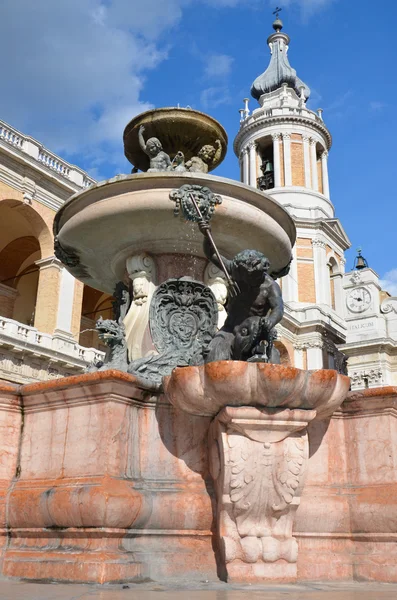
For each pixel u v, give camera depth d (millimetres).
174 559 4105
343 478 4730
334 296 47469
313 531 4488
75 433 4410
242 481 4129
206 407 4293
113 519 3893
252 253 4770
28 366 22656
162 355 5691
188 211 5711
